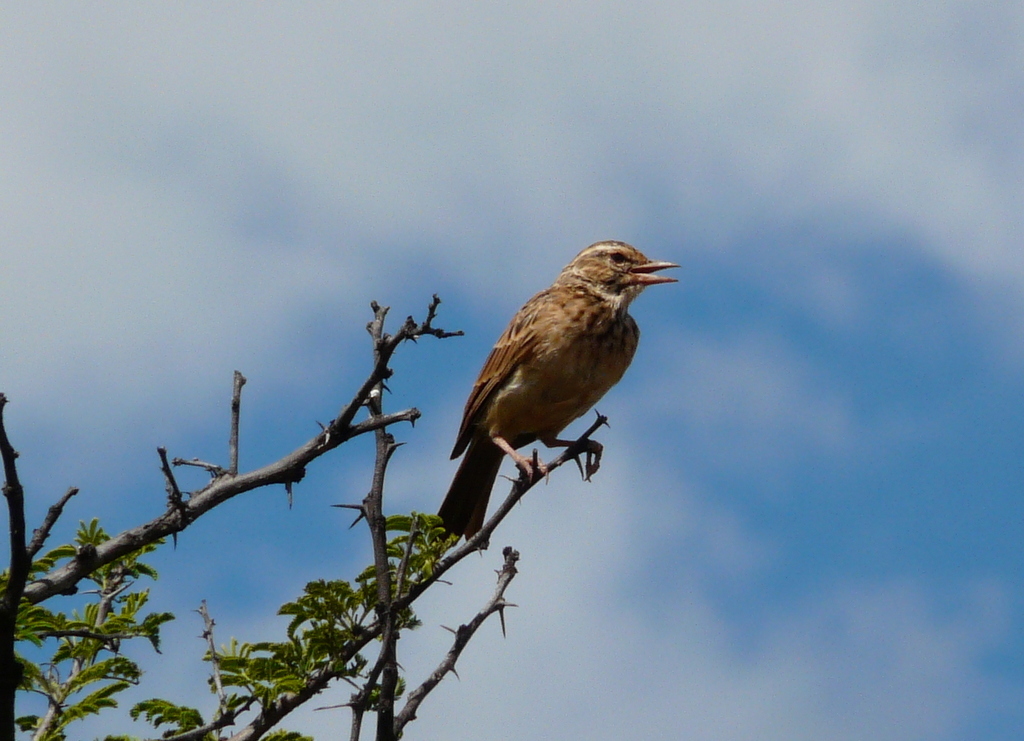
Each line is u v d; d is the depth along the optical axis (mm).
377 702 9836
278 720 9438
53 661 10453
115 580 10938
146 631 10320
